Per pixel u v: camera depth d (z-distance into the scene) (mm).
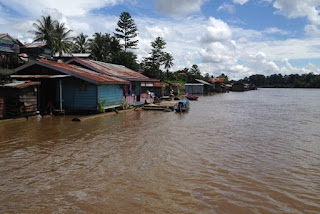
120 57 43406
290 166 7746
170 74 72250
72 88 18312
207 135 12195
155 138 11195
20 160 7789
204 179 6551
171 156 8516
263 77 166625
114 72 23797
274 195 5723
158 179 6488
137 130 12961
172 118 17969
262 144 10570
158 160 8047
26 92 14977
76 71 18391
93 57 45562
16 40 29641
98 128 13180
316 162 8188
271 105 31734
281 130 13977
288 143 10820
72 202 5211
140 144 10047
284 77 157000
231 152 9203
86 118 15617
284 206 5234
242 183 6352
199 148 9680
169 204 5211
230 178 6660
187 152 9062
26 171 6883
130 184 6148
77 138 10836
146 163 7727
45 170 6980
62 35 38469
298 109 26656
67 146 9500
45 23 38562
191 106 29234
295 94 66938
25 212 4801
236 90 89000
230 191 5871
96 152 8789
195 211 4965
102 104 18453
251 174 6988
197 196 5586
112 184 6125
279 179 6672
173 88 48875
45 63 17672
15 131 11906
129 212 4875
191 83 66688
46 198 5367
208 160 8172
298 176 6914
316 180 6645
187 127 14336
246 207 5160
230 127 14703
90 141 10367
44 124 13812
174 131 12992
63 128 12875
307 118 19266
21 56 27812
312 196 5703
